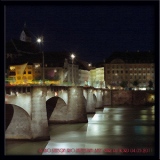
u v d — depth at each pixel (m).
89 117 88.94
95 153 39.38
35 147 42.34
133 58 179.38
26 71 133.88
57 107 70.69
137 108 131.88
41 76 137.88
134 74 177.25
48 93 54.81
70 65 156.88
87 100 101.88
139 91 158.00
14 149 40.50
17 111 46.56
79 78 169.88
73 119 70.75
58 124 69.44
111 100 160.00
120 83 172.88
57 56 148.25
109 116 92.19
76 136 52.75
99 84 176.25
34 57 145.25
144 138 51.28
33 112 46.25
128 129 62.34
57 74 140.00
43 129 46.97
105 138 50.84
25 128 46.59
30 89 45.97
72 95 70.88
